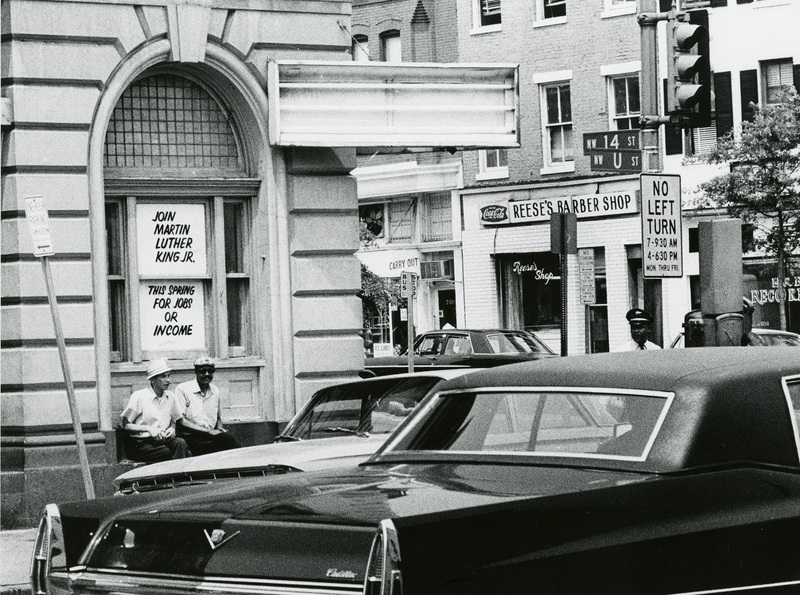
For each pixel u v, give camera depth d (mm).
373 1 47844
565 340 19812
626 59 42219
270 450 10891
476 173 45250
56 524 5602
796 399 5961
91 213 17406
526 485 5359
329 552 4793
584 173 42969
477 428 6137
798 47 40000
